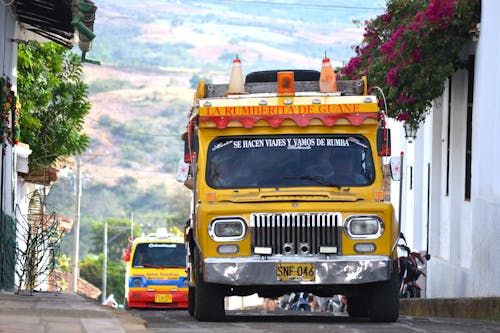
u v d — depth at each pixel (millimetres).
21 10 42844
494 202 39688
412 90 44344
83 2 34156
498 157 40312
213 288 30719
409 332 26734
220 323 29828
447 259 51062
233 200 30391
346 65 51062
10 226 41219
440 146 53000
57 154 61344
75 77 63031
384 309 30625
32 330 21141
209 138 31578
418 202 57531
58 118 62094
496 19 40875
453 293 47531
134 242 64312
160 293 62438
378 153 31328
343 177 31156
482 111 41312
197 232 30531
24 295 36469
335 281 29719
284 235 29922
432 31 43281
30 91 59688
